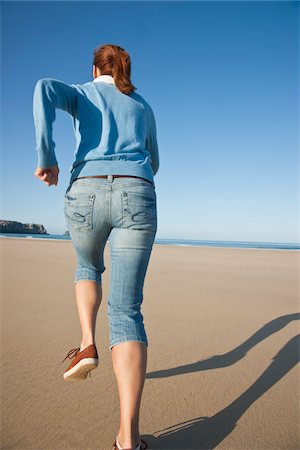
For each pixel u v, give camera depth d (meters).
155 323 3.19
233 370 2.23
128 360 1.37
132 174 1.51
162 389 1.95
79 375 1.52
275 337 2.92
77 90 1.66
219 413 1.72
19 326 2.96
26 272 6.22
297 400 1.87
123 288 1.49
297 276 7.18
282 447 1.47
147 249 1.53
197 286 5.36
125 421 1.30
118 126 1.62
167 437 1.52
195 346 2.64
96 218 1.49
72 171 1.61
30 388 1.89
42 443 1.44
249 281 6.15
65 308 3.63
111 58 1.80
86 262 1.70
